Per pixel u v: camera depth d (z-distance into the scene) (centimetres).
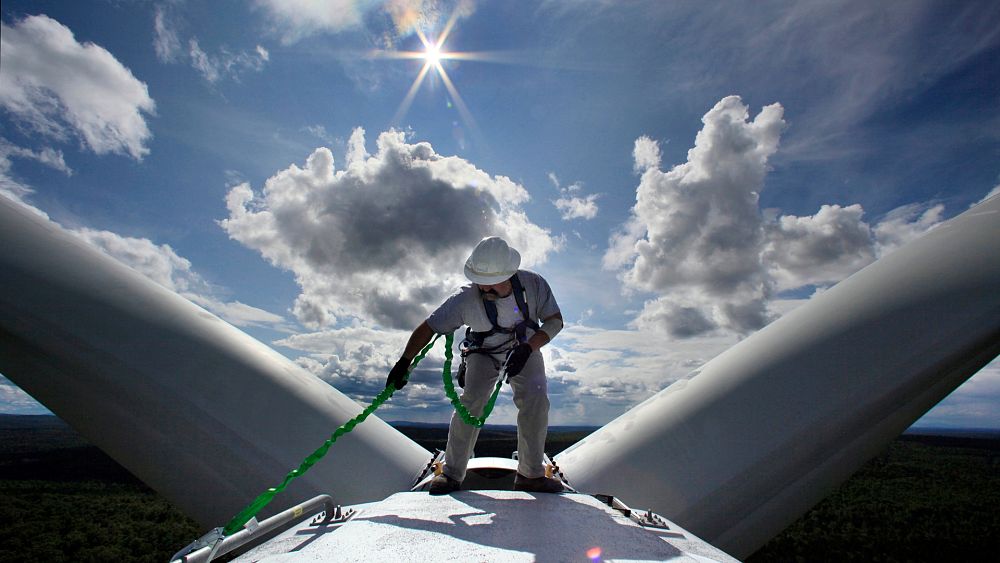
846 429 467
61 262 508
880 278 535
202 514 477
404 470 524
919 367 466
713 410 499
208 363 503
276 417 500
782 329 542
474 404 394
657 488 470
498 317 391
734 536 471
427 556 194
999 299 471
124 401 471
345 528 240
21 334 462
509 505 305
